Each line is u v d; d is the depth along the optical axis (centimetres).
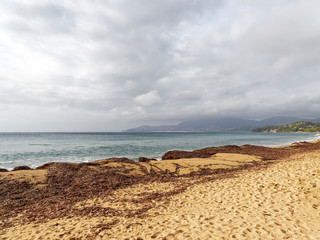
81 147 3534
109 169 1372
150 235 492
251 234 469
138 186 1073
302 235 454
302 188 731
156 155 2512
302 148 2884
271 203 650
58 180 1126
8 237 518
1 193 913
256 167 1410
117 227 553
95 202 809
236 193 794
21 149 3200
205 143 4622
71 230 545
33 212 715
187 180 1182
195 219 578
